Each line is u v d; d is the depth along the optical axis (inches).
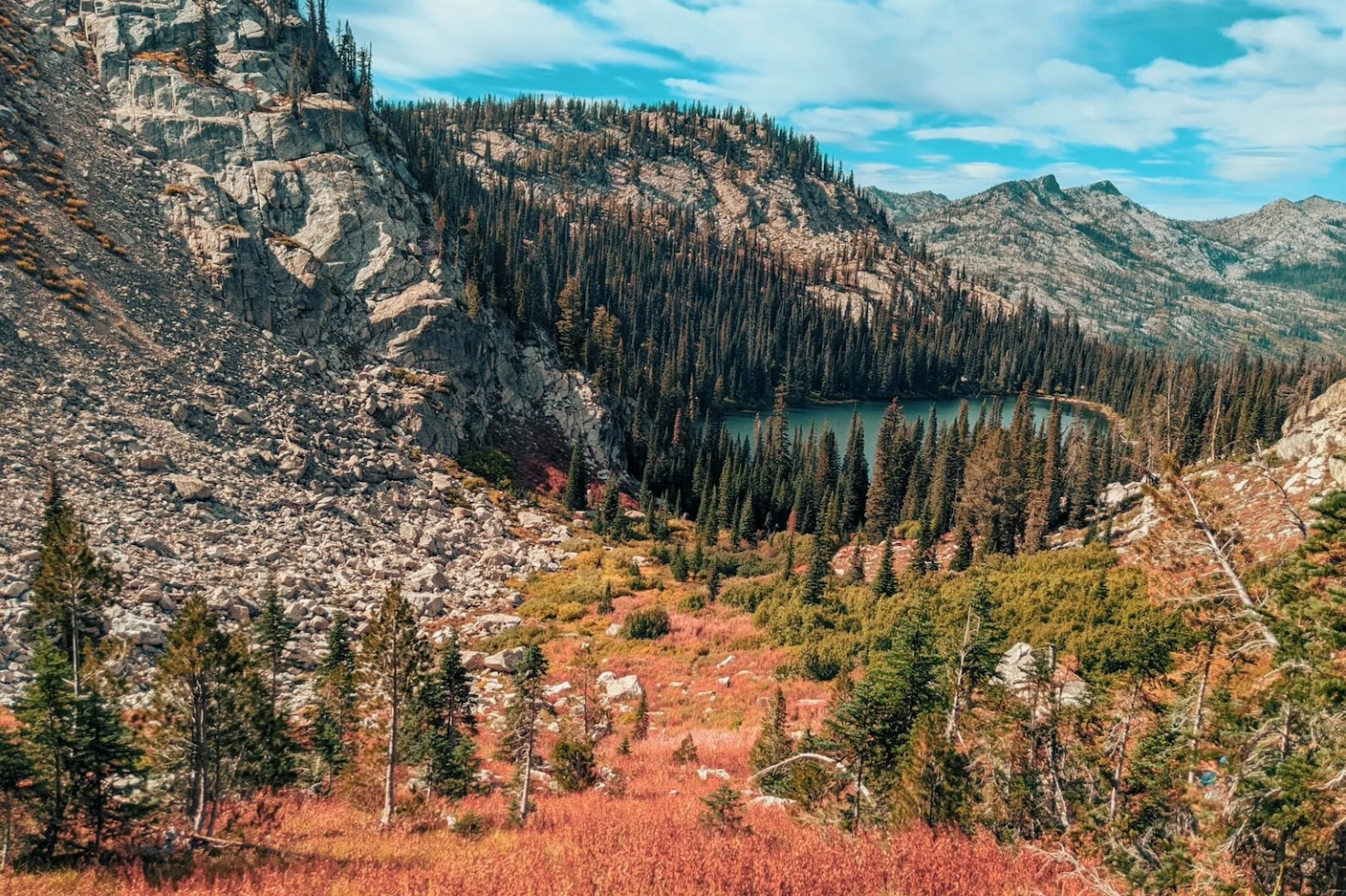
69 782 669.3
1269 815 442.3
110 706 726.5
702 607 2240.4
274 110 3472.0
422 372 3304.6
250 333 2866.6
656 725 1409.9
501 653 1768.0
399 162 4163.4
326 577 2074.3
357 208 3422.7
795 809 762.8
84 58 3366.1
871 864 529.7
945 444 4072.3
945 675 759.7
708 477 4165.8
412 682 906.7
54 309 2282.2
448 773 1003.3
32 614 1196.5
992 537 2655.0
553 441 3764.8
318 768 1045.2
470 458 3223.4
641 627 1983.3
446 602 2201.0
